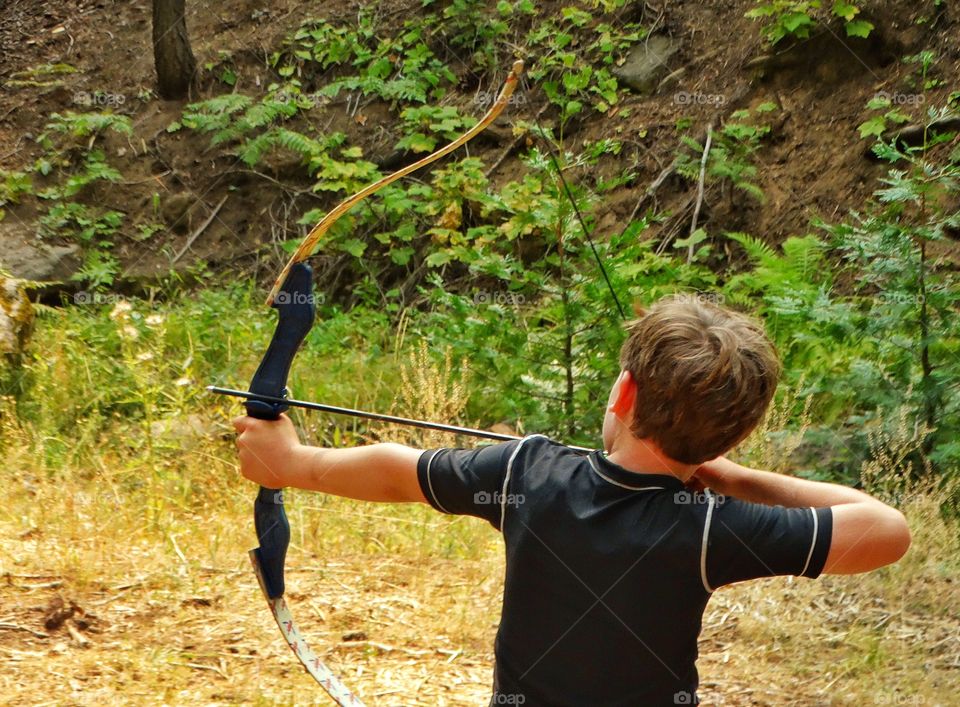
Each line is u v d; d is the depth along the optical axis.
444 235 8.82
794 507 1.66
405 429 5.84
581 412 5.80
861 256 5.49
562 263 5.93
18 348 6.35
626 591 1.52
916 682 3.50
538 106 10.31
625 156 9.64
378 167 10.44
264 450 1.73
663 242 8.93
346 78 11.06
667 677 1.55
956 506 4.82
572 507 1.56
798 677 3.55
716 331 1.53
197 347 7.27
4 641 3.32
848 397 5.50
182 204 10.55
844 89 9.23
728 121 9.43
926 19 9.10
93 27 12.34
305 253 1.84
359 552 4.50
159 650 3.33
